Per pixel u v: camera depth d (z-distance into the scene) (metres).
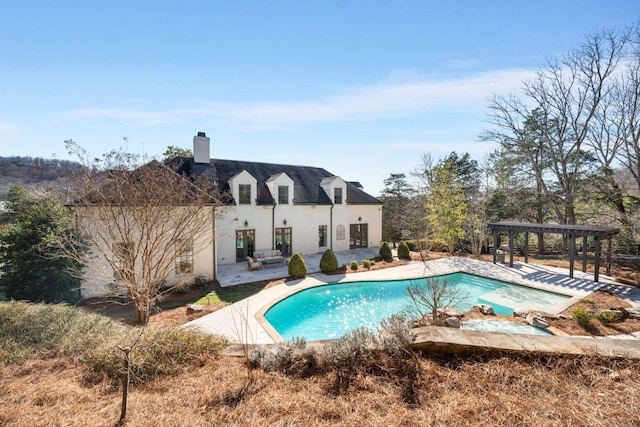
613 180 20.31
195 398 3.88
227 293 13.67
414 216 28.95
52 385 4.35
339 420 3.24
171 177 12.22
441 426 3.01
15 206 17.61
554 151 23.78
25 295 11.12
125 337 5.77
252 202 19.97
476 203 25.91
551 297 13.54
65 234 10.91
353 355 4.40
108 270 12.90
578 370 3.88
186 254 15.02
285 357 4.69
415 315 11.11
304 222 22.34
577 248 25.86
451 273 17.61
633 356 3.96
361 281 15.88
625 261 18.62
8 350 5.44
